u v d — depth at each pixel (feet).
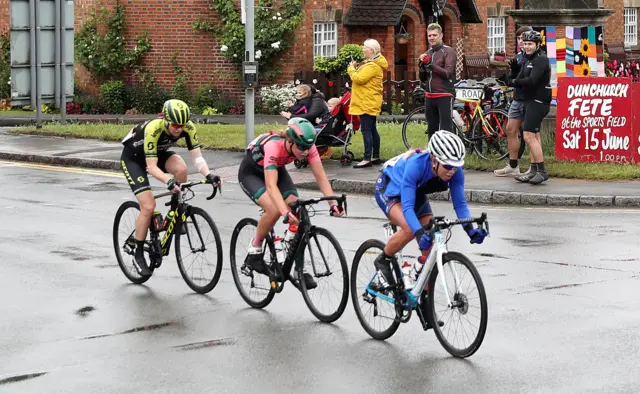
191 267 36.55
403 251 42.19
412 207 28.84
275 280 33.27
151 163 35.99
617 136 63.52
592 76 67.46
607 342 29.14
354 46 108.88
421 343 29.96
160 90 112.06
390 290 29.91
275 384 26.25
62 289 36.47
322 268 32.37
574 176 60.23
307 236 32.65
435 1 115.03
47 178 64.13
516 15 71.15
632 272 37.76
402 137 72.08
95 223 48.70
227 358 28.50
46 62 87.40
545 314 32.14
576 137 64.44
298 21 108.27
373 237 45.27
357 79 63.82
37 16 86.12
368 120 64.44
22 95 86.12
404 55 120.57
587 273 37.63
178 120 35.09
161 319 32.76
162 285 37.42
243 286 34.91
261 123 98.17
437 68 63.10
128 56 111.96
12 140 80.74
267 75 109.81
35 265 40.01
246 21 70.85
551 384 25.79
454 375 26.78
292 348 29.50
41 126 86.89
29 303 34.50
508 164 62.49
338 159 68.74
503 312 32.45
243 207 53.52
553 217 50.19
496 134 65.62
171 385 26.18
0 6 120.26
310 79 108.68
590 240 43.88
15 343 29.94
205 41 111.24
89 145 77.25
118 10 111.96
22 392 25.66
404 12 116.98
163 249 37.17
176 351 29.19
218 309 34.09
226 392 25.64
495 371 26.96
